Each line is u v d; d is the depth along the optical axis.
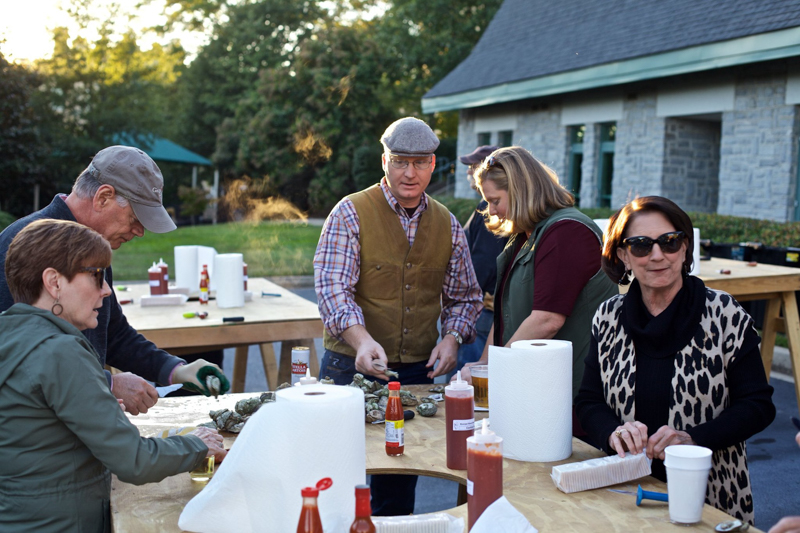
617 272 2.35
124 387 2.37
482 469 1.73
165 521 1.76
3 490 1.75
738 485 2.14
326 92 22.27
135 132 22.33
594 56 12.58
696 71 10.82
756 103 10.43
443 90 16.53
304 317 4.26
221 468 1.72
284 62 27.89
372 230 3.14
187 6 32.56
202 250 5.35
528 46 15.36
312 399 1.66
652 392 2.17
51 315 1.79
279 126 22.67
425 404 2.62
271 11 28.66
